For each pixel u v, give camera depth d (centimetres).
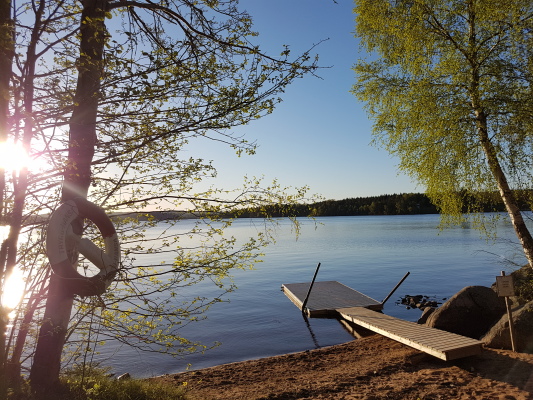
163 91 437
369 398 596
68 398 449
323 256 3709
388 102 1205
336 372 777
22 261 448
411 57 1114
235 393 678
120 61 399
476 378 653
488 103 949
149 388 586
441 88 1038
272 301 1738
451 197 1058
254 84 448
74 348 827
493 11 970
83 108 421
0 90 336
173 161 489
